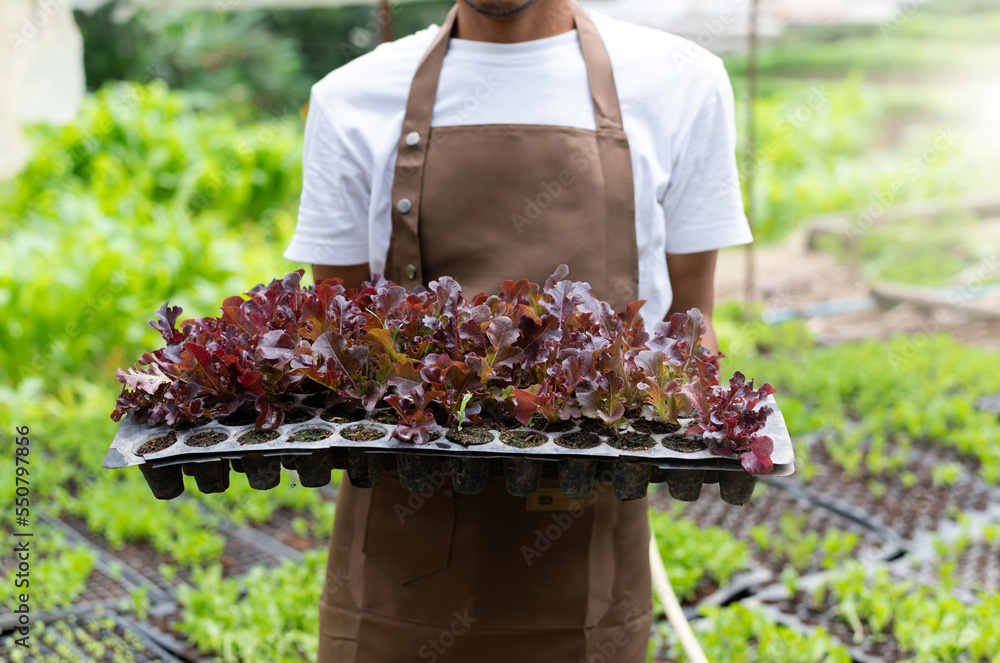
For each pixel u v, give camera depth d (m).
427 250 1.70
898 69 16.12
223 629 3.02
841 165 9.52
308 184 1.75
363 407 1.45
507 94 1.68
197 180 7.64
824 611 3.18
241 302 1.50
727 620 2.99
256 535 3.84
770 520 3.91
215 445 1.34
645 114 1.67
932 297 6.57
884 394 5.07
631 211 1.66
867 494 4.07
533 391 1.38
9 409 4.85
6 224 6.80
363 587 1.76
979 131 11.31
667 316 1.87
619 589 1.74
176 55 11.46
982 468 4.28
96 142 7.86
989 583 3.29
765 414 1.32
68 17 4.90
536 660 1.73
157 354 1.44
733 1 5.39
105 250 5.53
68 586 3.30
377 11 9.16
